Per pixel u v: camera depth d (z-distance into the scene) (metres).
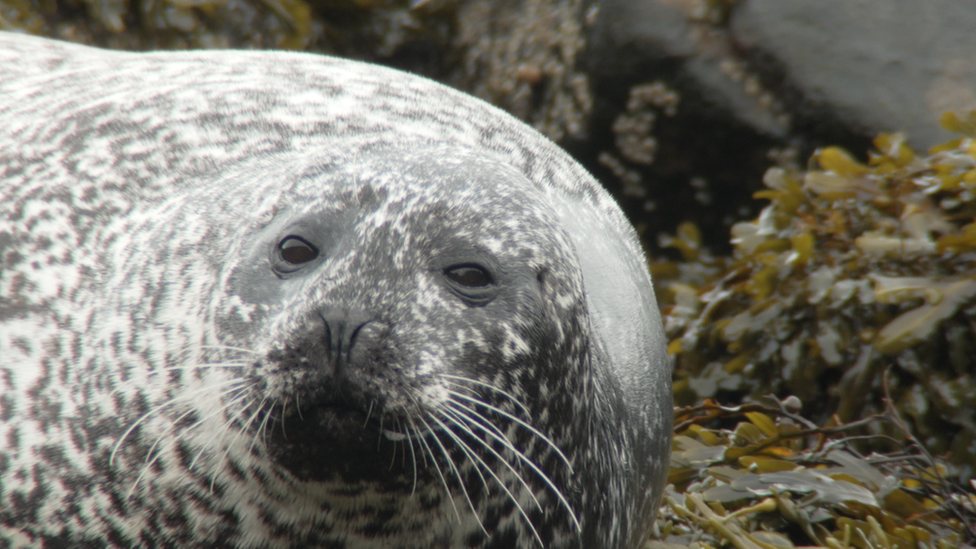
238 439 7.07
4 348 8.41
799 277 16.89
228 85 10.66
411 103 10.81
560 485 7.78
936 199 17.08
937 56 21.75
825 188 17.72
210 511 7.46
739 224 18.84
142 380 7.61
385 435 6.53
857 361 15.70
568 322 7.23
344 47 27.16
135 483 7.62
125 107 10.30
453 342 6.47
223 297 7.05
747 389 16.56
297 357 6.33
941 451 14.92
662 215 24.28
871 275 16.23
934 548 11.70
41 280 8.68
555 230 7.27
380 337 6.27
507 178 7.20
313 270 6.63
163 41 23.91
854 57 22.17
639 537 10.34
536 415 7.16
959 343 15.19
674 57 23.42
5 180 9.73
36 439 8.00
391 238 6.54
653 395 10.28
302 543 7.42
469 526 7.43
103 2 23.39
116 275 8.31
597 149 24.45
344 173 7.04
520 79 26.08
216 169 9.07
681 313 17.98
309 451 6.73
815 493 12.09
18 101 11.16
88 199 9.16
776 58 22.73
